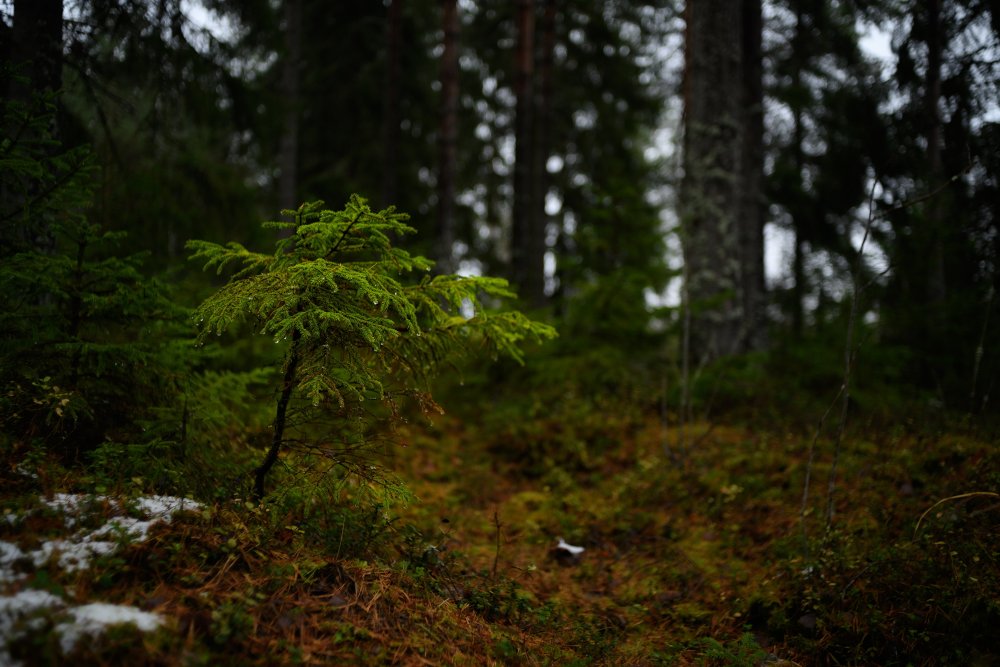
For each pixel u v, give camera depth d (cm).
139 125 553
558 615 346
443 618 284
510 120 1750
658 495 530
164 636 208
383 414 506
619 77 1479
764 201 1145
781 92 1162
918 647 288
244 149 670
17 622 194
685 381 595
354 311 282
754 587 372
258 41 746
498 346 355
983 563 320
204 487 318
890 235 765
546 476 605
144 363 335
